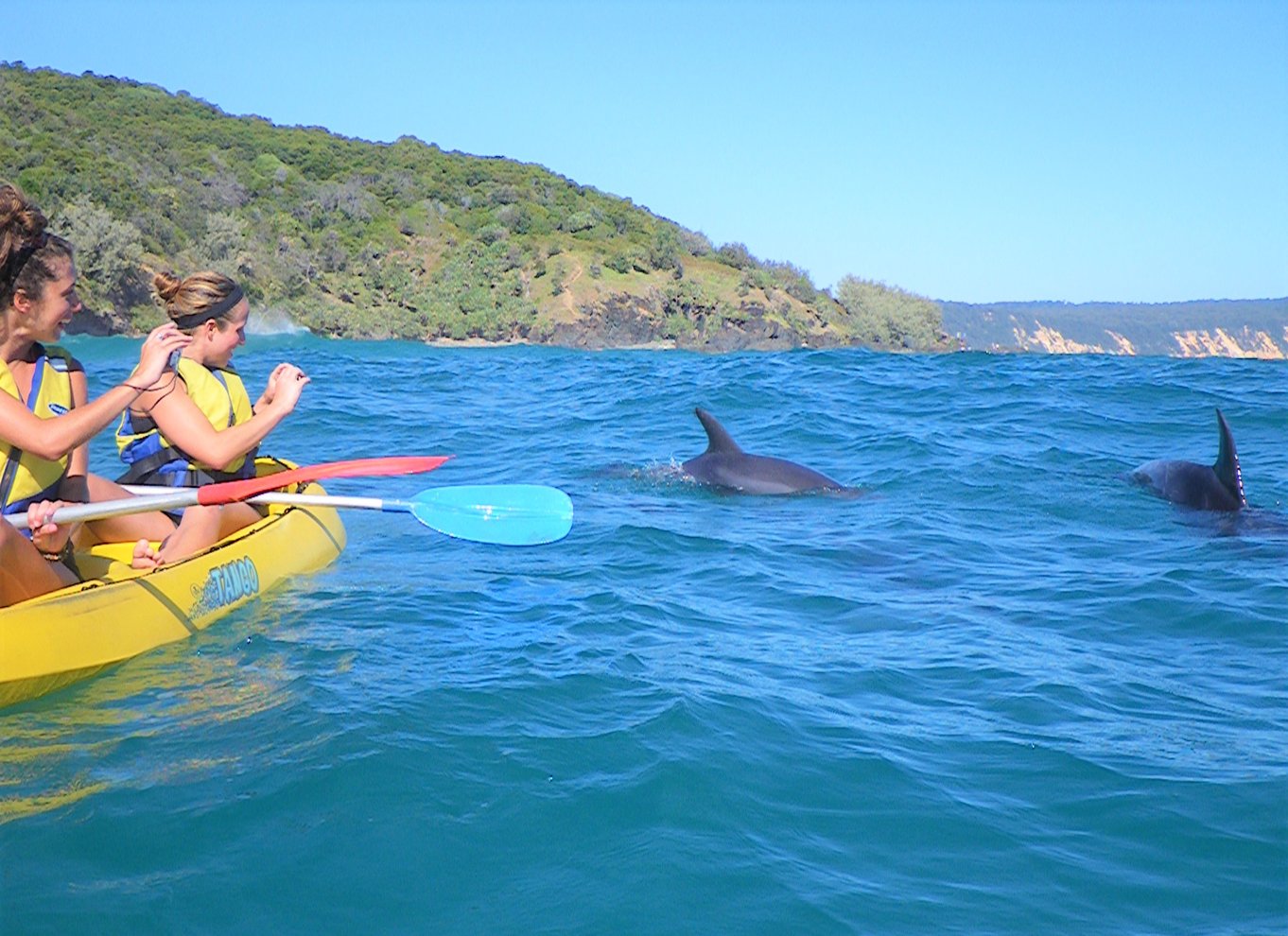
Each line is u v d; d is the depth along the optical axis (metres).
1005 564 6.71
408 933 2.74
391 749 3.62
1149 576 6.41
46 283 4.50
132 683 4.34
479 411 13.59
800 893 2.96
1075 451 10.66
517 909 2.85
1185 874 3.12
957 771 3.73
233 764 3.56
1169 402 13.66
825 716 4.14
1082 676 4.71
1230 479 8.34
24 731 3.88
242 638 4.88
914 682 4.60
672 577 6.24
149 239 59.62
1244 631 5.40
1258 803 3.52
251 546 5.67
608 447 11.02
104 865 3.00
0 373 4.47
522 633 5.01
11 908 2.79
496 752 3.65
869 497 8.76
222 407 5.71
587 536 7.12
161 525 5.86
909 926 2.84
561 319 69.00
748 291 75.12
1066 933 2.83
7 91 73.12
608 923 2.80
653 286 72.94
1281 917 2.91
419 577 6.00
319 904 2.84
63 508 4.59
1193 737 4.06
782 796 3.48
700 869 3.04
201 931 2.72
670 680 4.39
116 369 18.59
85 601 4.51
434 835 3.15
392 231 76.44
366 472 5.38
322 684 4.25
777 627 5.35
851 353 22.52
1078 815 3.44
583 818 3.27
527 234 78.50
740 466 9.16
